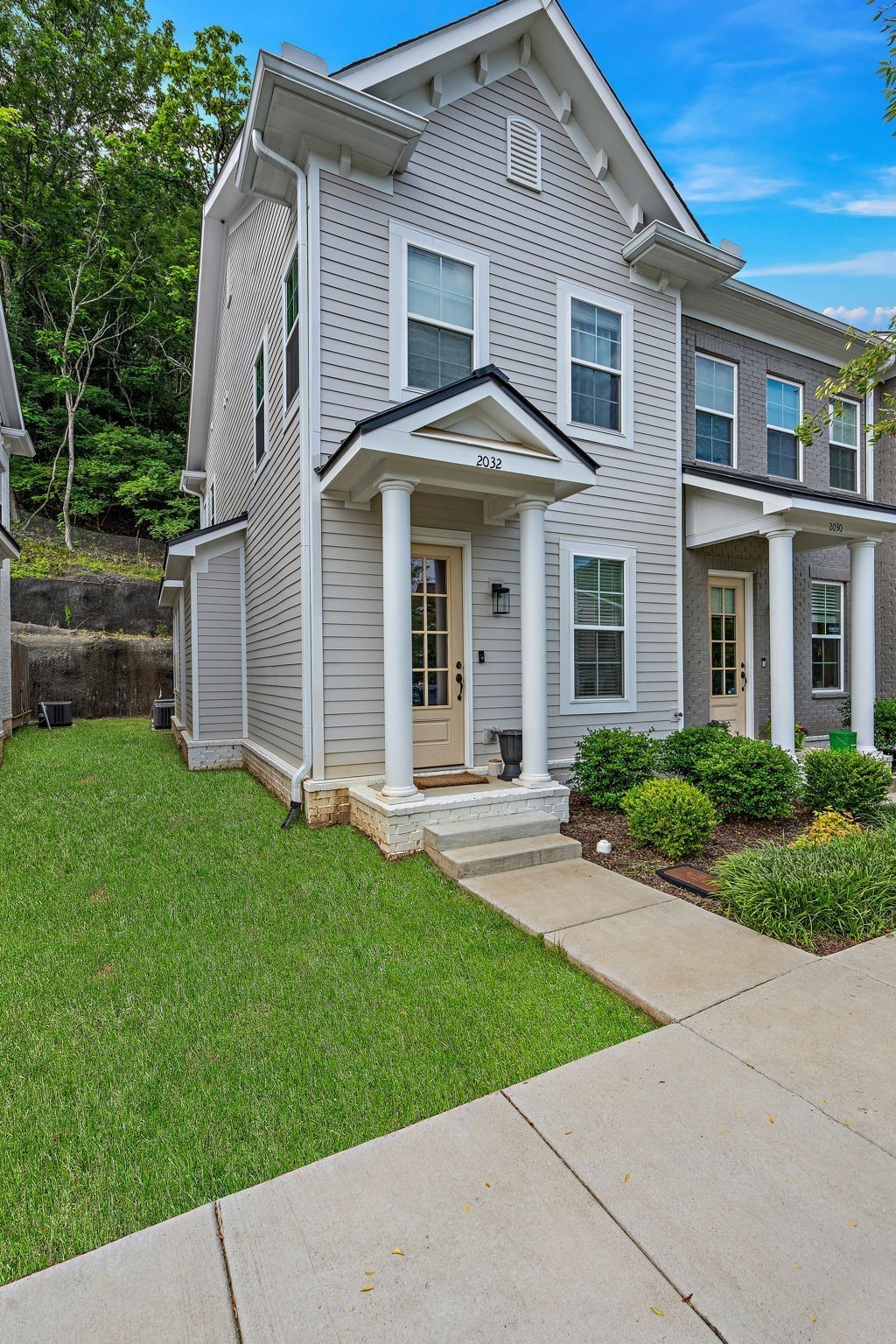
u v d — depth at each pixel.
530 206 6.59
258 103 5.02
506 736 5.84
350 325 5.54
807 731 9.20
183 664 10.52
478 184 6.25
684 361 8.02
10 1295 1.58
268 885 4.27
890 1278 1.56
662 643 7.62
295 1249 1.67
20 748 9.52
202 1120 2.21
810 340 9.09
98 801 6.21
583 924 3.65
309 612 5.44
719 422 8.41
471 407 5.06
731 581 8.35
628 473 7.34
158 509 21.34
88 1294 1.57
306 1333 1.46
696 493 7.76
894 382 9.99
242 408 9.41
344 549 5.53
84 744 10.24
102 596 17.00
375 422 4.50
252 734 8.56
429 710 6.07
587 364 7.04
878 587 10.12
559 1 6.30
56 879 4.32
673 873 4.47
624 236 7.30
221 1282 1.59
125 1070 2.47
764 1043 2.53
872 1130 2.06
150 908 3.91
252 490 8.58
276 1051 2.58
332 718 5.50
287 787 5.96
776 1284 1.55
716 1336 1.43
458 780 5.66
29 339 21.30
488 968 3.24
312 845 4.98
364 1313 1.50
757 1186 1.84
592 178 7.05
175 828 5.39
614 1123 2.11
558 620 6.88
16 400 11.67
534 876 4.46
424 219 5.93
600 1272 1.58
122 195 22.25
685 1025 2.65
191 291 22.44
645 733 6.75
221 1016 2.83
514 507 5.72
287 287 6.28
